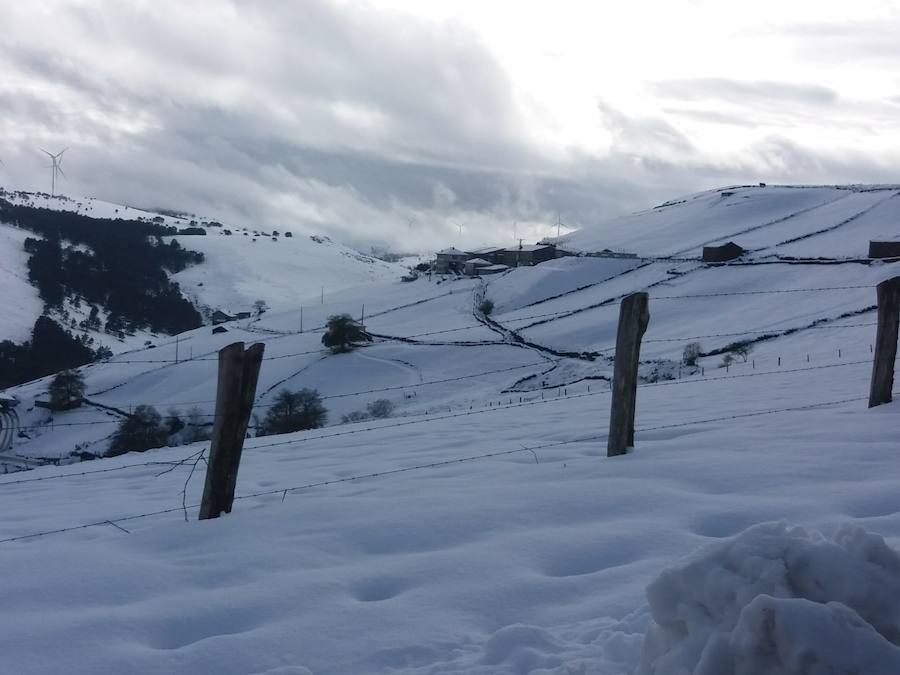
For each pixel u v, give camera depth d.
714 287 87.31
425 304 106.31
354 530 6.02
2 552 6.16
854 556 2.96
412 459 10.16
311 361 75.81
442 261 139.25
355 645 4.02
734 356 47.50
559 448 9.52
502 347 74.00
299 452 12.88
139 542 6.18
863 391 13.95
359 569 5.07
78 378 73.25
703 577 3.04
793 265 90.12
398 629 4.16
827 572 2.91
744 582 2.94
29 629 4.40
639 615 3.88
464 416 17.48
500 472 8.08
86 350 150.00
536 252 129.88
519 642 3.80
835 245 101.56
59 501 9.83
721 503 5.93
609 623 3.93
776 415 10.70
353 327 78.94
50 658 4.06
